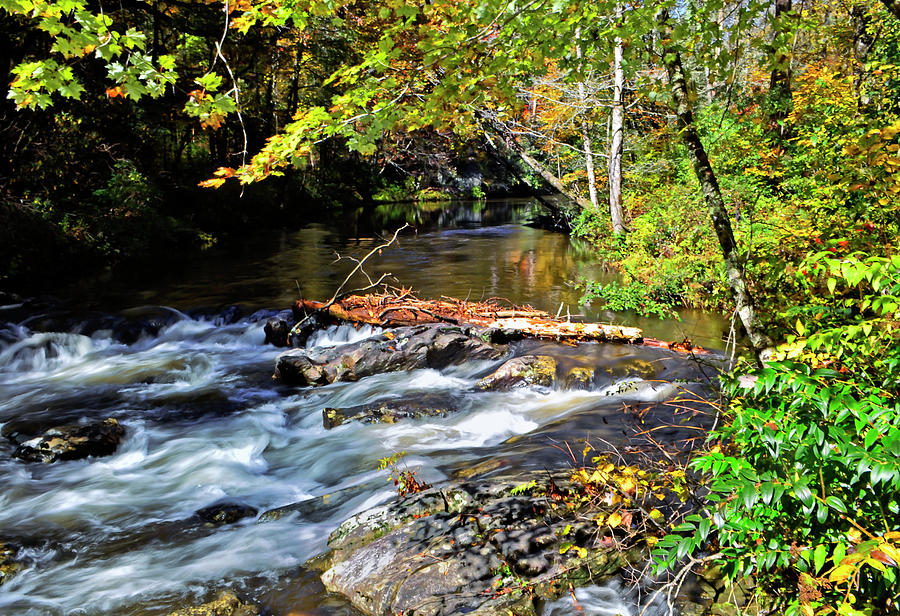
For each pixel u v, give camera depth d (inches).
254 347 417.1
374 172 1654.8
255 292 526.6
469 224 1046.4
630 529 167.6
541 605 150.9
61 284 538.9
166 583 175.9
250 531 201.9
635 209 679.1
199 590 172.2
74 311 459.8
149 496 230.1
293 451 265.0
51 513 217.9
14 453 263.3
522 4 131.2
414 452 247.9
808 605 112.4
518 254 701.3
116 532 205.2
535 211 1167.0
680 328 400.5
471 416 282.8
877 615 109.2
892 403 125.3
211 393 333.7
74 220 598.5
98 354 406.3
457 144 815.1
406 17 134.6
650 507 174.7
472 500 185.9
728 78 194.4
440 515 182.5
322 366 344.2
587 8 145.3
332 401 317.1
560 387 310.0
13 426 290.4
